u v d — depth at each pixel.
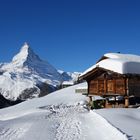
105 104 39.38
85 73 39.78
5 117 38.84
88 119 25.52
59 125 23.11
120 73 33.78
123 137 15.12
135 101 36.69
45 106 47.69
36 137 18.41
